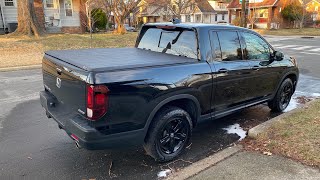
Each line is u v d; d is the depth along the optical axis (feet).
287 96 18.71
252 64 14.87
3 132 15.33
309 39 82.53
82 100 9.91
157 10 165.07
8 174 11.15
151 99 10.61
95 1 77.82
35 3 73.56
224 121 16.93
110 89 9.57
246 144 12.78
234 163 11.09
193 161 12.13
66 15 84.74
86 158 12.42
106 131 9.86
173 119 11.57
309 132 13.17
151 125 11.18
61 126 11.27
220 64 13.14
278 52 16.48
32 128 15.96
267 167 10.71
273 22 136.56
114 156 12.59
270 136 13.09
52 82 12.44
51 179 10.81
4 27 76.13
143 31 15.89
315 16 145.48
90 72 9.39
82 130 9.62
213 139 14.39
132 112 10.21
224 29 13.76
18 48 46.24
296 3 139.33
